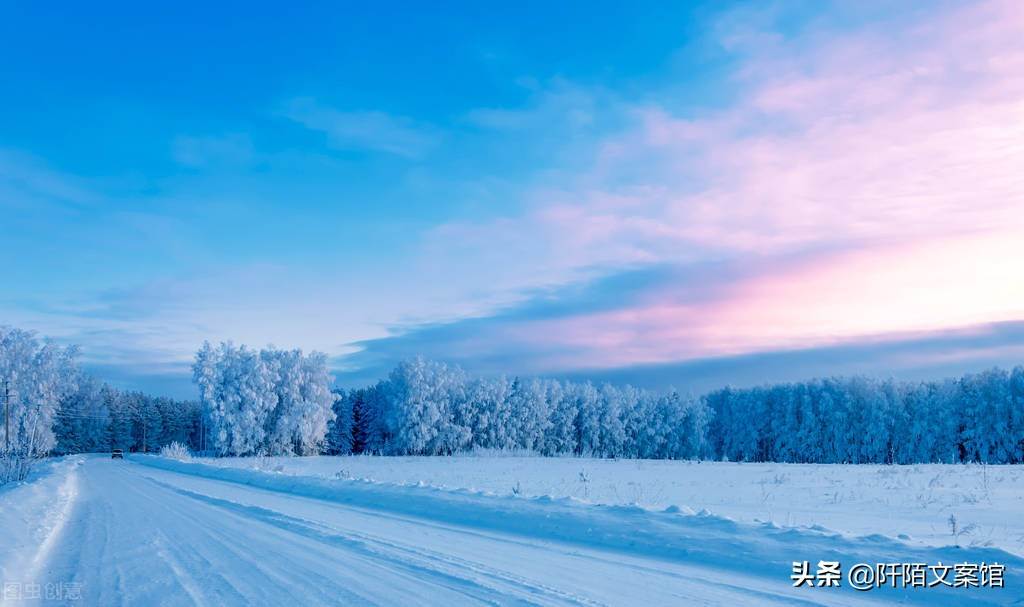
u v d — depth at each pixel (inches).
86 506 779.4
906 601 278.5
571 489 972.6
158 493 986.7
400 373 3745.1
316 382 3494.1
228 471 1507.1
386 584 308.0
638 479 1274.6
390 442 3836.1
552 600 275.0
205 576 337.4
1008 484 1020.5
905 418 3671.3
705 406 4549.7
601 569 342.3
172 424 6127.0
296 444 3486.7
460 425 3863.2
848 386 3941.9
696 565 354.6
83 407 5324.8
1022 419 3275.1
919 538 435.5
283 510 672.4
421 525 533.3
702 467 2022.6
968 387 3535.9
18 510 649.6
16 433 3181.6
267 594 292.4
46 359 3548.2
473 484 1110.4
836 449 3887.8
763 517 559.8
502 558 376.2
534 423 4047.7
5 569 363.3
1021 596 271.0
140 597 296.2
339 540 452.1
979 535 452.1
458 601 273.9
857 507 658.8
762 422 4252.0
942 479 1150.3
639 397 4544.8
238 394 3334.2
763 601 275.4
